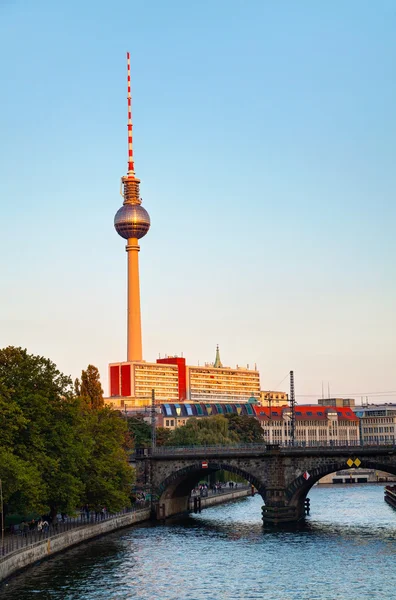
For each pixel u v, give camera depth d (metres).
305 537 152.88
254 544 144.50
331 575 116.50
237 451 184.50
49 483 132.62
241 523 178.62
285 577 115.50
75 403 140.75
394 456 165.00
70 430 139.75
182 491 199.50
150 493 187.25
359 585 110.06
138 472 188.75
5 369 133.88
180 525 175.50
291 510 174.75
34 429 129.50
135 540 149.88
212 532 162.00
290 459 173.75
